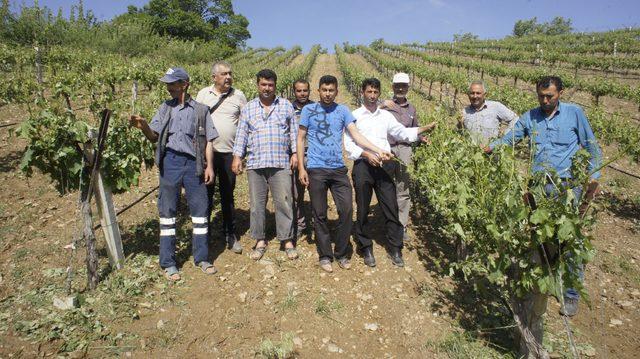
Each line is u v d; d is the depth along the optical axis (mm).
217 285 3887
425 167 4328
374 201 6336
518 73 20562
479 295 3900
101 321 3258
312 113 3996
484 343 3266
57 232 4715
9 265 3932
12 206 5242
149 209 5520
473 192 3109
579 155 2762
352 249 4738
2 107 9984
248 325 3375
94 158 3592
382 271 4289
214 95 4375
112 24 29406
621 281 4434
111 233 3861
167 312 3457
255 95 10805
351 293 3906
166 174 3852
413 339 3324
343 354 3145
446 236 5129
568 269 2502
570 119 3479
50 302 3402
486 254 2939
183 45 36281
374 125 4105
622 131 8414
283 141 4141
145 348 3043
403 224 4773
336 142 3996
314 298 3783
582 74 25375
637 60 23141
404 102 4660
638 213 6262
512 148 2865
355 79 17688
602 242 5344
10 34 22062
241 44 68500
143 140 4707
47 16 23734
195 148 3881
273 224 5285
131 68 13703
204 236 4098
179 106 3838
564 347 3301
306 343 3227
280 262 4348
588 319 3762
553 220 2451
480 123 4535
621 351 3334
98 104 6430
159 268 4059
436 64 36188
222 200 4492
